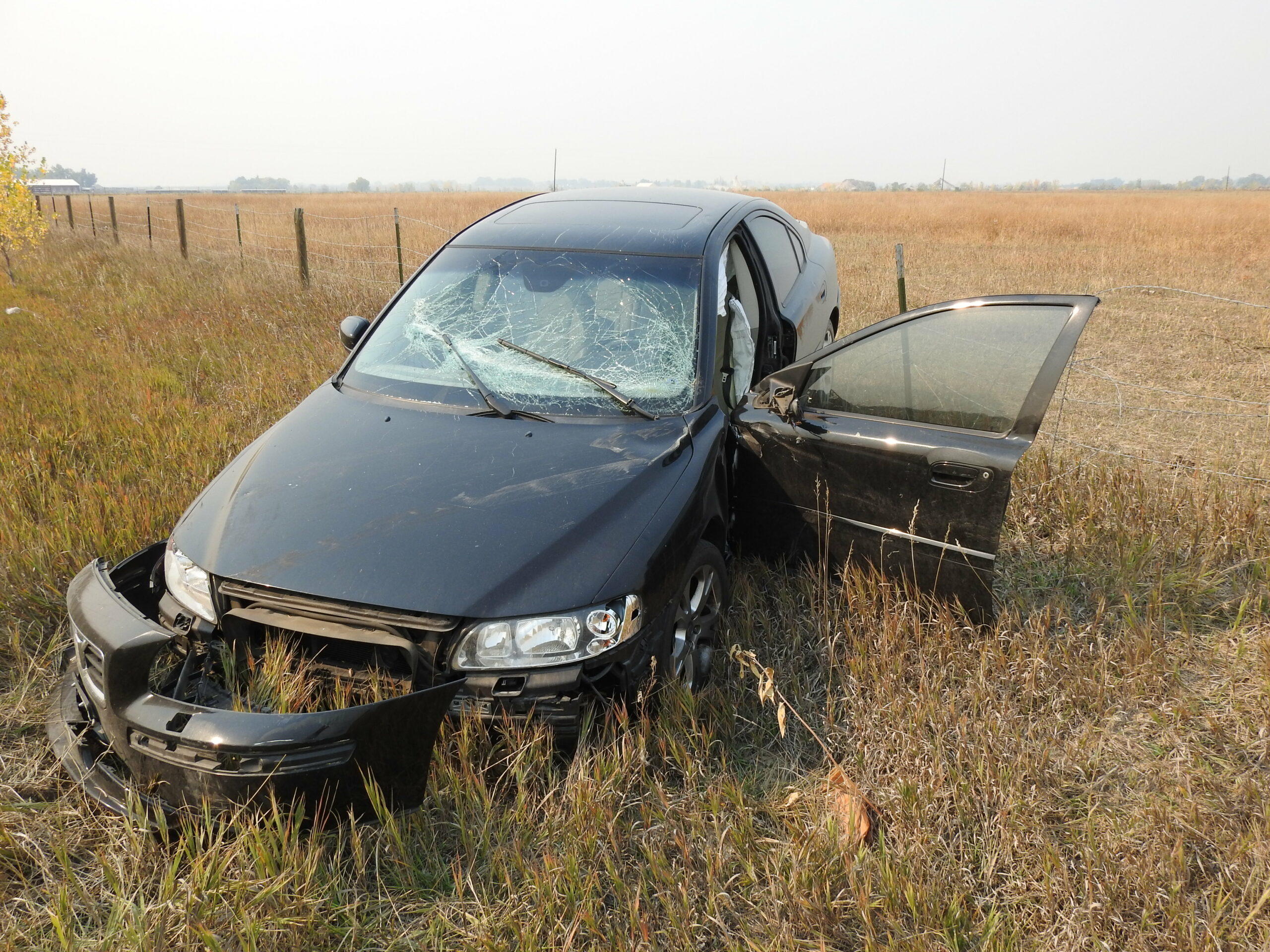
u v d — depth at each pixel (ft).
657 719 8.81
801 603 11.69
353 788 7.22
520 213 14.14
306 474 9.48
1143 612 11.69
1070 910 7.23
